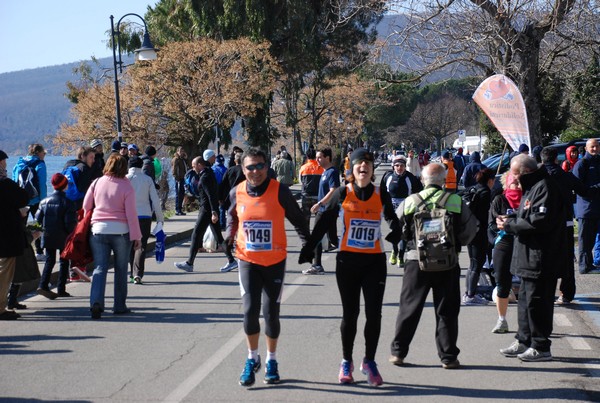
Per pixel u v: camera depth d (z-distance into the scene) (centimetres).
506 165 2112
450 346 696
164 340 816
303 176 1464
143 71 3875
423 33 2194
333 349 770
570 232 980
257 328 649
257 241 650
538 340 721
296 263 1416
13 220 914
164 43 4238
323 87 5644
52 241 1059
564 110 3578
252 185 657
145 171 1720
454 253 675
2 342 812
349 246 654
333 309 975
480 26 2142
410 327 706
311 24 4153
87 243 957
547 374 681
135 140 3956
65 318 938
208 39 3966
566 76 3161
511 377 672
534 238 712
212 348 779
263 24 4000
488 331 852
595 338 817
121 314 961
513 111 1452
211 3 4059
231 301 1047
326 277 1245
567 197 973
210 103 3791
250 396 617
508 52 2173
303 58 4331
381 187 665
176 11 4247
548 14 2134
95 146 1447
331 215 665
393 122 10862
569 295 991
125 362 727
